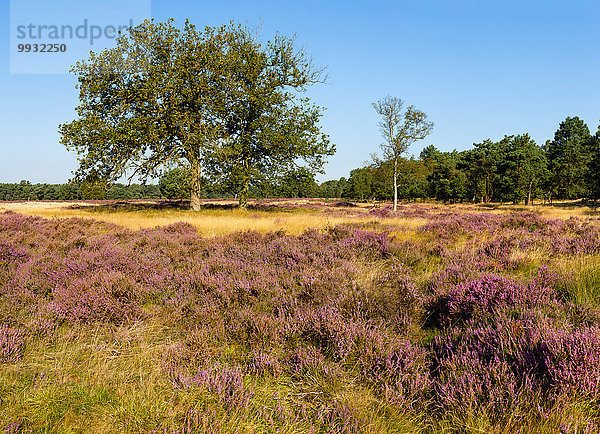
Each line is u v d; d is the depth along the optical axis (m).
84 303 4.31
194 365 3.14
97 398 2.66
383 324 3.79
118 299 4.43
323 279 5.16
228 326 3.85
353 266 6.08
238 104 28.56
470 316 3.97
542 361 2.62
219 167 27.97
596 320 3.34
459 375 2.73
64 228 12.51
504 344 2.96
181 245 8.93
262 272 5.93
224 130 28.58
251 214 23.94
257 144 29.39
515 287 4.22
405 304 4.27
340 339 3.38
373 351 3.17
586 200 54.59
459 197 71.44
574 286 4.43
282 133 28.86
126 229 12.49
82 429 2.37
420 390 2.68
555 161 56.53
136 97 26.11
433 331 3.98
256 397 2.77
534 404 2.28
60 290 4.90
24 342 3.52
